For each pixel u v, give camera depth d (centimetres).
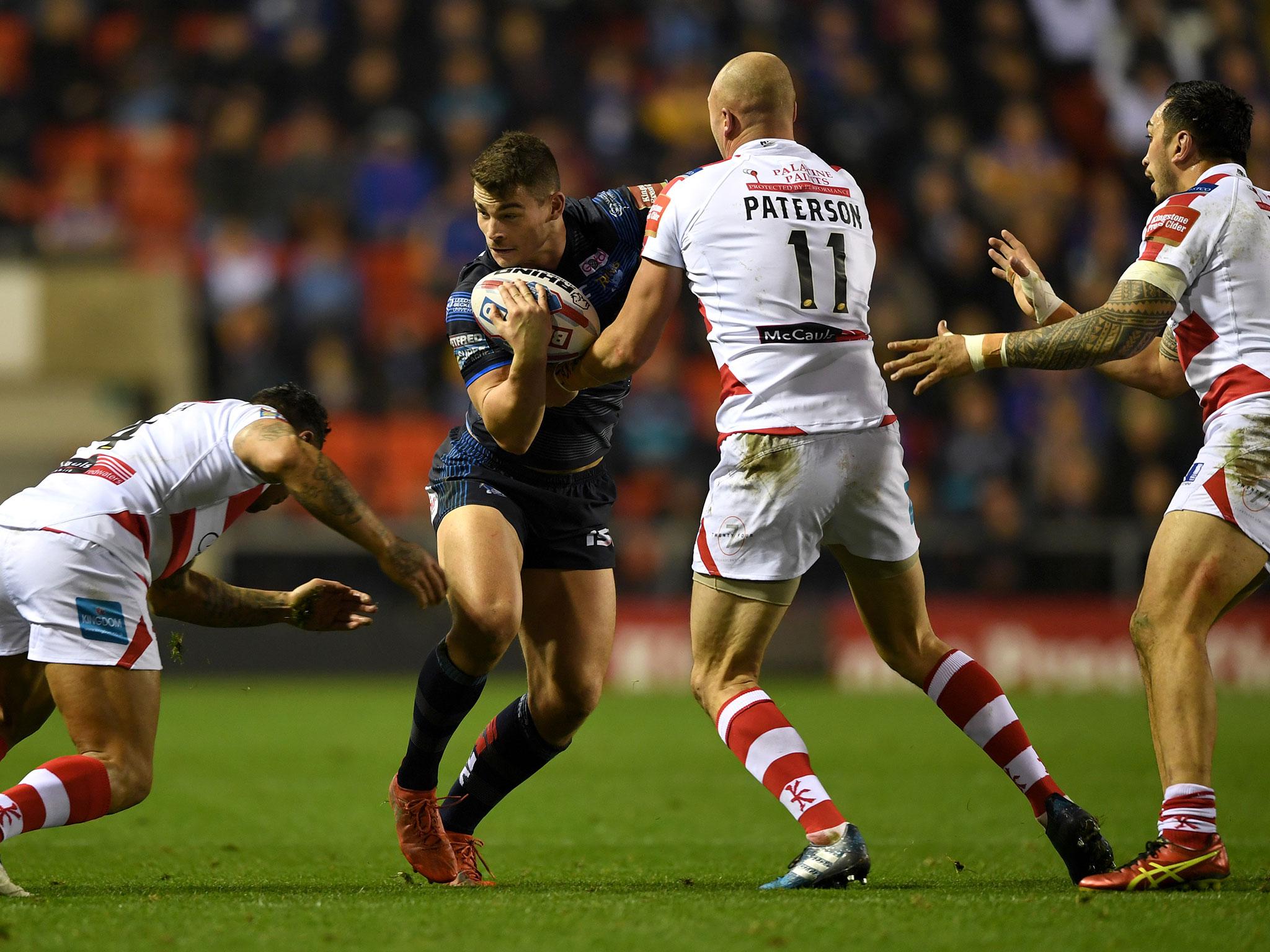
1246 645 5331
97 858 2014
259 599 1766
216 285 6266
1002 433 5847
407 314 6275
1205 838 1547
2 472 5103
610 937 1294
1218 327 1628
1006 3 7706
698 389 6103
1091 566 5406
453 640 1722
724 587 1642
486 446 1833
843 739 3728
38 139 6819
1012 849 2083
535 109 6825
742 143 1706
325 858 2023
